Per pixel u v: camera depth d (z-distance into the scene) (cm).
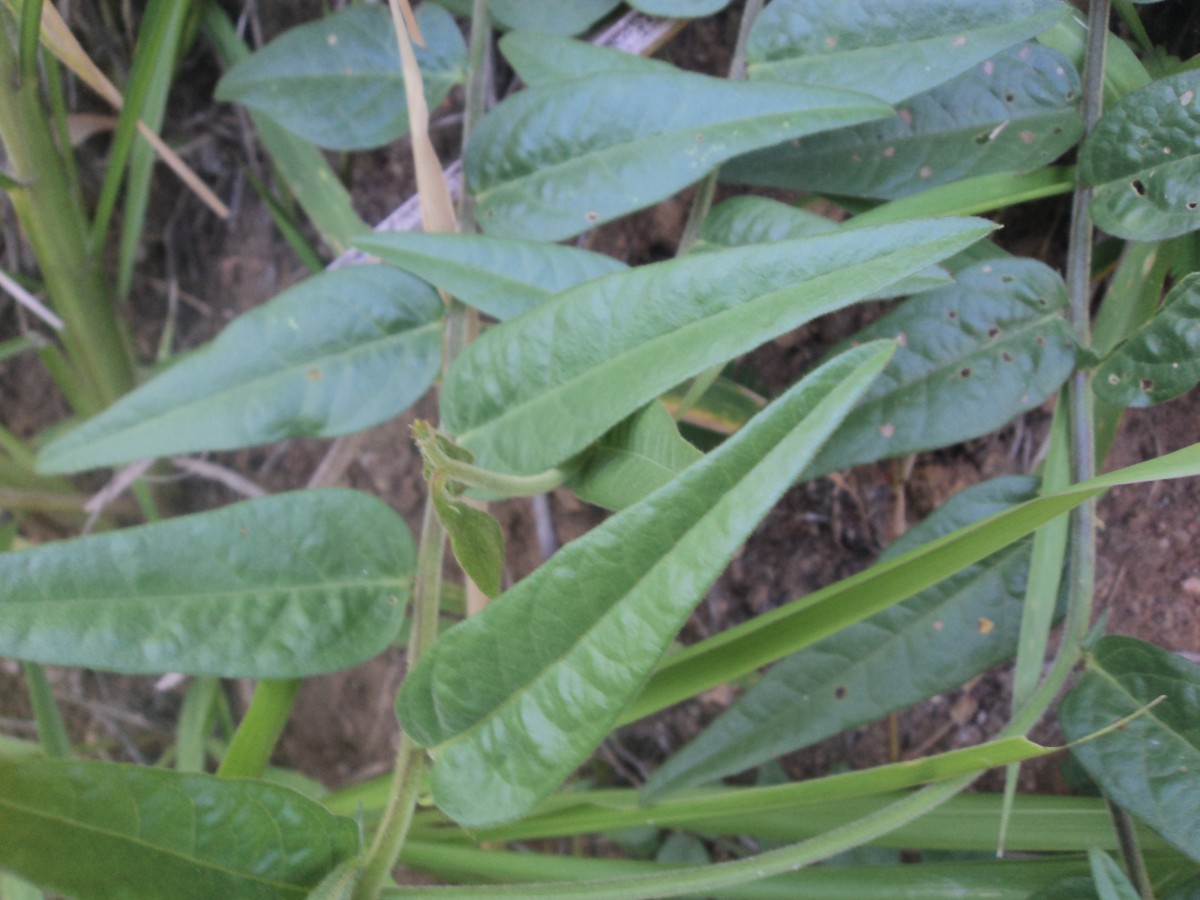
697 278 17
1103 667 21
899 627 22
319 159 31
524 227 23
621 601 14
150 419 21
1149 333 21
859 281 15
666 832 29
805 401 13
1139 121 21
